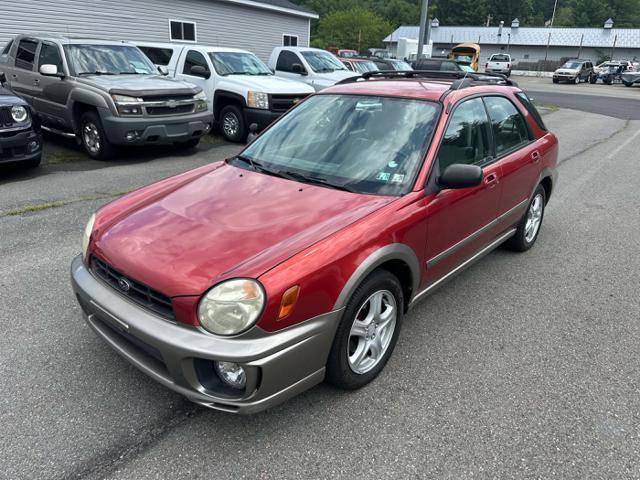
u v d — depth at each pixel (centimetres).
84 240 292
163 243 253
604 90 3372
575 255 496
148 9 1515
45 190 656
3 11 1188
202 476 225
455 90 358
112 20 1427
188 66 1116
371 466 233
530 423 263
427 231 303
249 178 324
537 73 5356
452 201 322
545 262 478
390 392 285
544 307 390
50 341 324
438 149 319
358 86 386
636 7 9475
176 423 257
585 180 807
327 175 319
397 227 276
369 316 278
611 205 673
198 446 242
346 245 250
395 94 358
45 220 543
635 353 331
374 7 8081
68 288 395
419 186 301
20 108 683
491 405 277
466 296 405
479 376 302
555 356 325
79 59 859
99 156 838
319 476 227
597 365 317
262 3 1870
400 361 315
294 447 243
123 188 675
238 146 1027
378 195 295
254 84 1012
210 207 286
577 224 593
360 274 251
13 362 301
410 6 8162
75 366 300
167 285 229
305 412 267
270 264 229
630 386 296
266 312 219
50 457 233
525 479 228
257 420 260
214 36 1756
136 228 271
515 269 460
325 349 247
